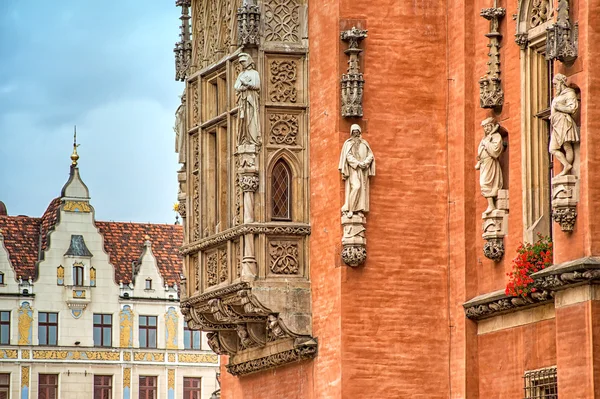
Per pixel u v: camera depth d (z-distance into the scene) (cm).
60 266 13425
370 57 5409
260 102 5547
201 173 5906
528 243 4878
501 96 5081
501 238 5044
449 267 5338
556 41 4459
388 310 5312
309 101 5572
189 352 13712
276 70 5588
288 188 5572
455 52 5356
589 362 4338
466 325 5191
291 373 5700
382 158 5369
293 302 5475
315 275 5481
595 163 4388
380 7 5434
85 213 13600
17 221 13775
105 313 13500
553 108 4469
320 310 5434
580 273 4344
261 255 5491
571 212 4412
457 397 5225
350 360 5275
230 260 5597
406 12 5441
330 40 5453
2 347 13112
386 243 5338
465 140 5272
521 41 4962
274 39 5597
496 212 5041
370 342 5291
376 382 5275
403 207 5356
